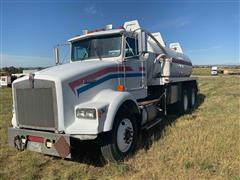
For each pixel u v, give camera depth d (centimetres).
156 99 746
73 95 454
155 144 550
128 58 596
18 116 490
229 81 2575
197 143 530
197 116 838
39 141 454
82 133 429
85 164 478
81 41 631
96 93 500
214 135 581
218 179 392
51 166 472
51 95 441
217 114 859
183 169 428
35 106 462
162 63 806
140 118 577
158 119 693
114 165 452
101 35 599
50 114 446
